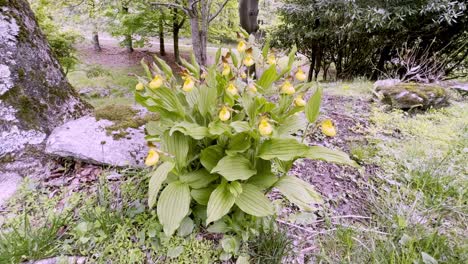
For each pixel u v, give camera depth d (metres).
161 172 1.25
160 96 1.32
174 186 1.29
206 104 1.34
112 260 1.24
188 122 1.36
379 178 1.95
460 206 1.56
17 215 1.44
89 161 1.78
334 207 1.70
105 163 1.76
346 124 2.83
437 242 1.31
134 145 1.86
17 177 1.70
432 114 3.08
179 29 9.27
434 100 3.20
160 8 6.41
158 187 1.20
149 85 1.27
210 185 1.40
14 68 1.84
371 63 5.96
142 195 1.57
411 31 4.80
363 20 4.53
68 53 6.08
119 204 1.49
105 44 12.42
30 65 1.95
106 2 5.26
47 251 1.22
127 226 1.37
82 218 1.38
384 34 5.12
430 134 2.53
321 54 6.71
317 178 1.96
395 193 1.78
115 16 7.20
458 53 4.95
